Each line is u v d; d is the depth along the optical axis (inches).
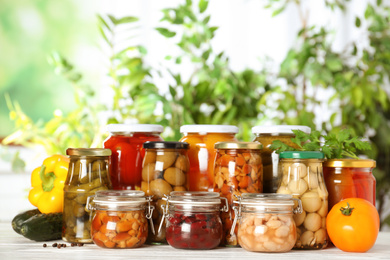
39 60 105.6
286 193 40.5
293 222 39.4
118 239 40.1
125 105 72.4
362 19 96.0
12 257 38.5
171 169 41.7
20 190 91.6
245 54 98.3
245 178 40.9
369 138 81.0
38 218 43.4
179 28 90.7
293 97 74.7
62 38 105.3
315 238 40.6
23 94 105.0
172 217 40.3
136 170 43.7
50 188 45.8
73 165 42.4
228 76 73.2
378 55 77.3
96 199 40.3
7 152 75.0
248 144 40.7
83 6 104.5
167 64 90.7
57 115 71.9
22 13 104.8
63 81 106.0
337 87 77.6
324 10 97.5
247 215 39.4
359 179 42.8
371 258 38.8
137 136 44.2
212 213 40.2
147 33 93.4
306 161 40.6
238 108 76.4
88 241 42.0
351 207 40.5
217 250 40.3
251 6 98.6
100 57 100.6
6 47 104.4
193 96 75.0
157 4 93.8
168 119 73.0
